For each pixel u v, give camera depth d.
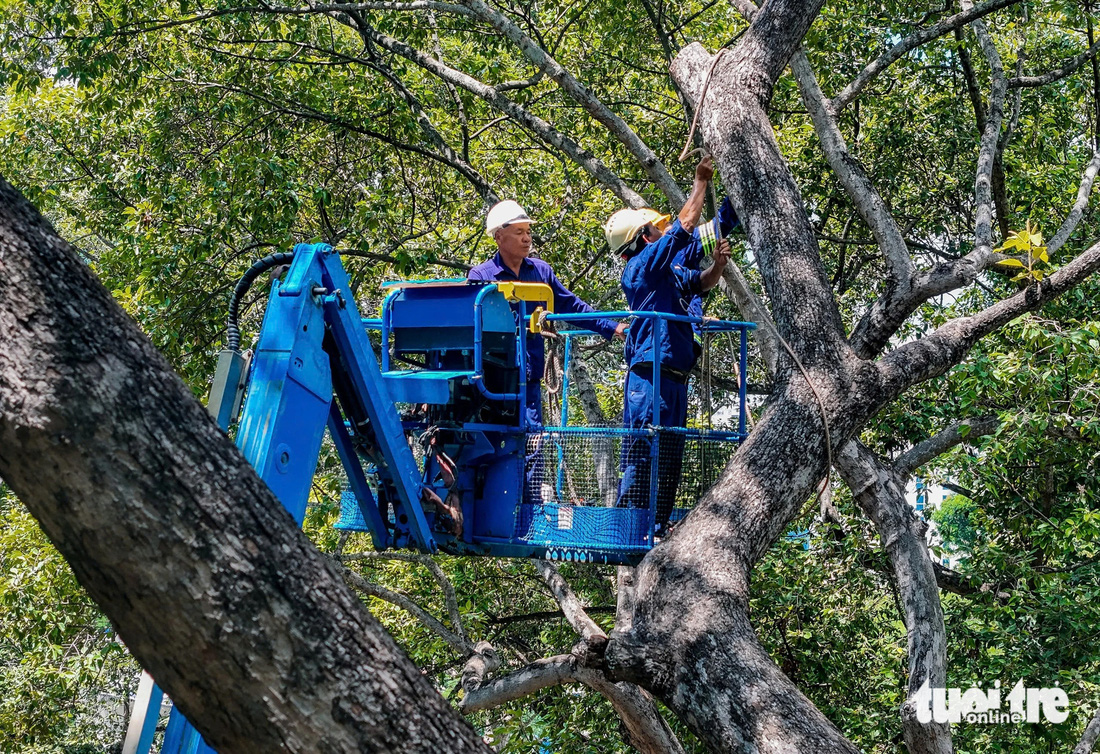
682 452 5.86
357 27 10.98
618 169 12.91
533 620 12.99
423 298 5.46
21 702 12.55
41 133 12.38
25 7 10.75
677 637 4.75
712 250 5.82
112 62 10.27
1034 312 10.05
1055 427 9.18
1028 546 10.80
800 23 6.85
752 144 6.42
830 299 6.03
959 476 10.53
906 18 11.45
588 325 6.31
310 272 4.56
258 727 2.43
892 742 10.65
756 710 4.41
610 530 5.56
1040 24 11.95
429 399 5.25
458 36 12.72
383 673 2.59
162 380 2.41
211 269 10.00
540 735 10.60
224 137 11.47
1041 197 12.23
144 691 3.62
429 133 11.15
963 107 12.57
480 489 5.67
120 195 12.03
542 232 12.47
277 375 4.32
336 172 11.99
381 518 5.49
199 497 2.36
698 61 7.34
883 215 7.67
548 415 6.50
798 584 10.95
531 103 11.88
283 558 2.46
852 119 12.80
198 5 10.77
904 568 7.50
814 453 5.56
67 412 2.23
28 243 2.32
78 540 2.29
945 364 6.12
